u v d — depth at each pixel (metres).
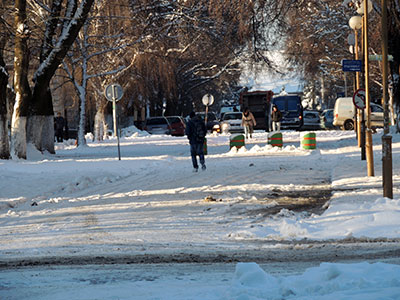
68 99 143.50
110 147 104.69
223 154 78.00
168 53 119.31
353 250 22.94
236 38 111.38
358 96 57.03
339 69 157.12
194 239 27.61
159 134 150.00
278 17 85.06
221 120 150.50
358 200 36.53
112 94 72.38
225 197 41.88
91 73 118.06
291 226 28.95
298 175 53.12
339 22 140.25
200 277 16.88
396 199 34.41
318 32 142.75
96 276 17.58
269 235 28.17
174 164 67.25
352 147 78.19
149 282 15.99
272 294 12.19
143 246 25.61
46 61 79.81
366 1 45.28
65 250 24.86
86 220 34.41
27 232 31.06
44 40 80.12
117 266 19.95
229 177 52.97
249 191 44.22
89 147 106.56
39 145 80.25
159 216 35.06
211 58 152.38
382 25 36.03
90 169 60.19
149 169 62.75
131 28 106.44
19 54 72.62
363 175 49.19
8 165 62.28
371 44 114.19
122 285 15.46
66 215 36.69
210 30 115.00
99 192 47.38
